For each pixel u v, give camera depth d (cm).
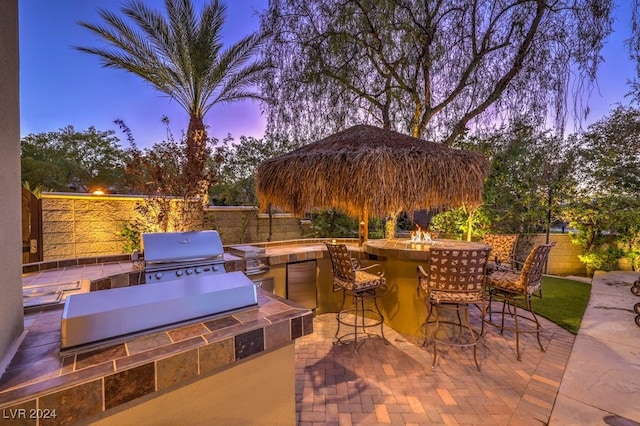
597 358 316
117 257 294
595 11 422
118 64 613
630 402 242
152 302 124
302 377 286
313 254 440
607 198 757
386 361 316
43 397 84
